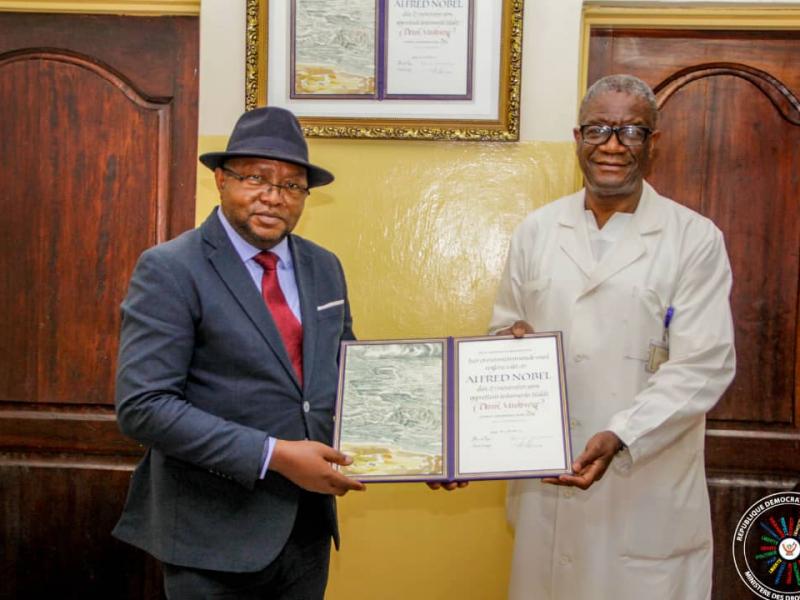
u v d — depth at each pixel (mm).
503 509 1996
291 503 1361
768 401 2076
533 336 1482
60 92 2121
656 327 1561
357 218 1973
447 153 1955
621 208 1607
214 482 1337
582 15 2000
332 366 1454
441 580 2018
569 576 1592
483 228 1959
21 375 2164
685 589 1603
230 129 1972
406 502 2014
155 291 1299
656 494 1556
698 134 2061
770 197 2051
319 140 1957
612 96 1506
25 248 2145
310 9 1911
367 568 2027
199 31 2088
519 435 1417
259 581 1377
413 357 1482
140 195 2127
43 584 2189
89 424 2158
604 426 1557
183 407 1274
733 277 2064
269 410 1340
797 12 1978
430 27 1900
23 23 2113
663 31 2045
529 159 1941
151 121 2121
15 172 2135
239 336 1320
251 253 1411
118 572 2174
